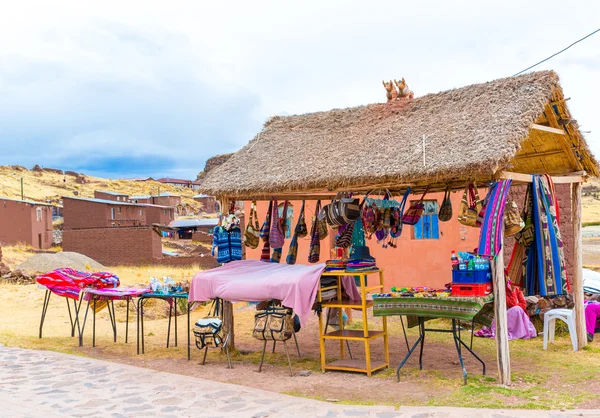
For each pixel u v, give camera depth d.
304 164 9.94
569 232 13.77
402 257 15.92
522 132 7.82
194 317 15.97
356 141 9.99
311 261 11.47
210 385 7.86
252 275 9.45
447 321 13.01
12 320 14.35
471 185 8.28
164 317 15.97
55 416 6.50
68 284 11.59
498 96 8.80
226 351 9.49
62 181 146.38
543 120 9.40
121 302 16.30
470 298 7.66
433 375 8.29
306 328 13.20
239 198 11.11
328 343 11.34
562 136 9.62
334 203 9.79
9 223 56.38
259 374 8.77
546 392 7.23
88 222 60.41
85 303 17.00
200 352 10.60
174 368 9.28
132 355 10.38
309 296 8.55
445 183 9.95
